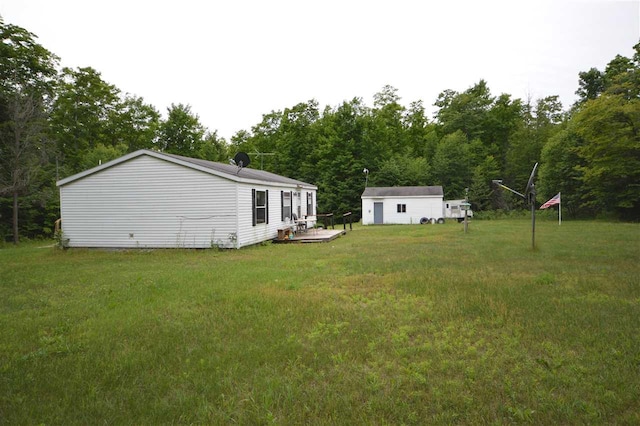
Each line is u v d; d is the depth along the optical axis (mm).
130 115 39500
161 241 13812
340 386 3457
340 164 40188
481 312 5527
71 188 14367
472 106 47906
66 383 3584
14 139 20531
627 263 9477
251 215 14516
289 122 44906
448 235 18641
